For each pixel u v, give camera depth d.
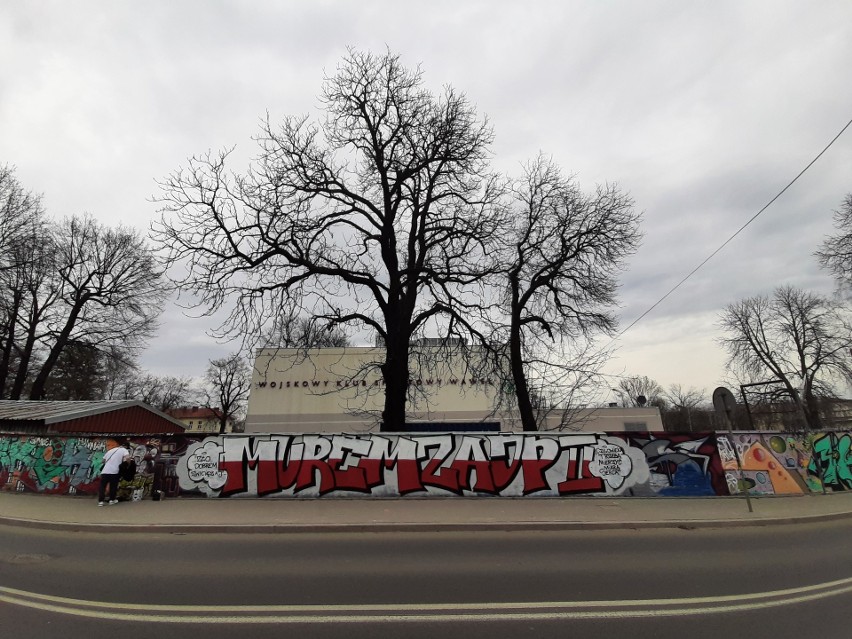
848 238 24.70
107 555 7.69
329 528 9.81
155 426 23.98
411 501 12.72
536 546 8.39
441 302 18.16
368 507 11.85
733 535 9.53
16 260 29.16
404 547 8.31
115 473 12.27
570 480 13.54
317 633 4.51
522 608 5.21
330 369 38.38
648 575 6.54
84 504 12.28
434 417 35.38
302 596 5.59
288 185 18.03
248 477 13.31
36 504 12.29
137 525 9.86
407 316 18.42
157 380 62.50
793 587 6.01
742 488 13.91
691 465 13.94
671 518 10.71
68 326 32.84
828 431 15.57
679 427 71.31
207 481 13.29
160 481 13.24
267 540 8.96
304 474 13.33
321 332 17.98
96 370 40.78
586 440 13.83
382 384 37.53
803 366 37.66
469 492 13.31
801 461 14.80
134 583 6.10
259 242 17.62
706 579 6.36
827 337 34.34
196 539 9.06
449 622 4.80
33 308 32.84
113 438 13.78
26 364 32.00
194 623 4.74
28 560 7.34
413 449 13.56
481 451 13.61
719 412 13.33
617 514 11.11
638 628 4.66
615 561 7.32
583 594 5.69
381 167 19.52
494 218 18.92
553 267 19.58
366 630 4.59
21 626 4.64
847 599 5.54
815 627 4.68
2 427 18.19
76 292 33.78
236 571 6.71
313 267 17.61
